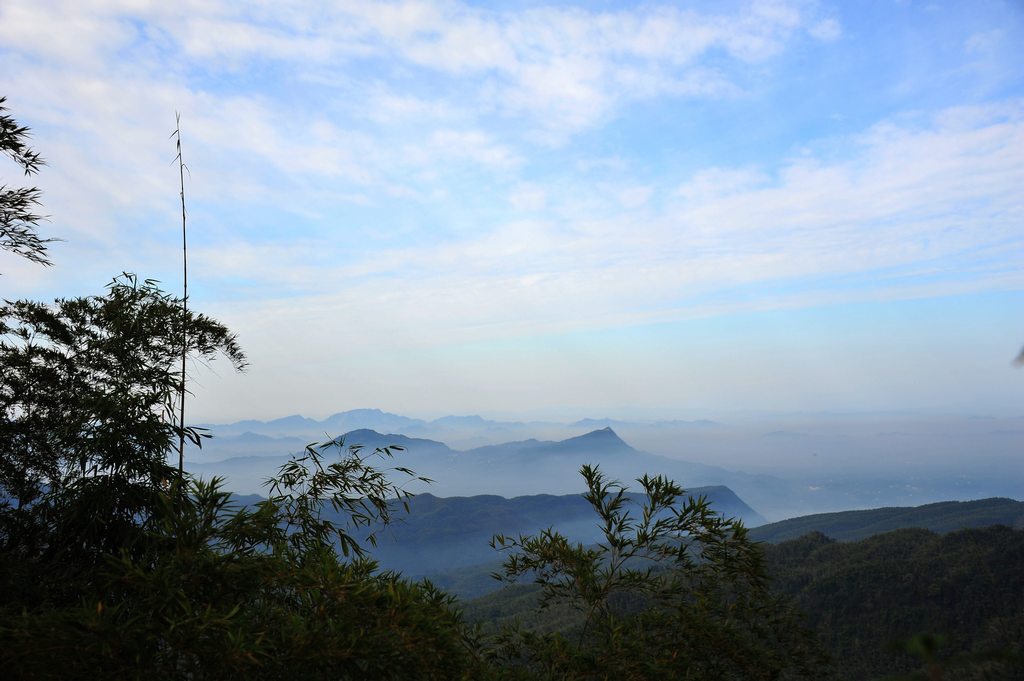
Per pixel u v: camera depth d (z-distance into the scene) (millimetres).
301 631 5191
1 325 11867
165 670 4902
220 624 4816
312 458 7223
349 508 6789
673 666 8070
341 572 5910
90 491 7039
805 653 8789
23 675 4578
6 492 10102
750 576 8836
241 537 6246
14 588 6297
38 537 7230
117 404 7512
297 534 6727
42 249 8945
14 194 8414
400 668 5395
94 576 6723
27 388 10852
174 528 5734
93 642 4711
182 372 11141
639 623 8742
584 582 8836
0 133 8500
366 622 5477
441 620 6188
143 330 11438
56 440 9977
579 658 7906
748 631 8898
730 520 8641
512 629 8945
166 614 5062
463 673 6469
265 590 5840
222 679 4879
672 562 8984
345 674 5270
